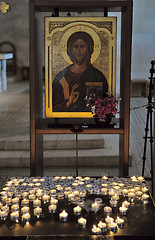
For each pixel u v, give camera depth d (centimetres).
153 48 892
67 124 313
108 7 287
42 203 224
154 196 314
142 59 888
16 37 1083
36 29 294
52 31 306
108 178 264
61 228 192
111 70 312
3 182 362
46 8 295
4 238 194
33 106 291
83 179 260
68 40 307
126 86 289
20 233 187
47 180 261
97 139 437
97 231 185
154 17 886
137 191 236
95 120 307
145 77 877
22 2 1074
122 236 191
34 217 205
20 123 535
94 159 409
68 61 311
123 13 295
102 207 217
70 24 305
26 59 1084
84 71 312
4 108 643
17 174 387
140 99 780
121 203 223
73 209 213
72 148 437
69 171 393
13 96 768
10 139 440
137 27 889
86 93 315
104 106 297
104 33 307
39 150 320
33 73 288
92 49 309
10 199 224
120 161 320
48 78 313
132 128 541
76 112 317
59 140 435
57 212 211
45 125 309
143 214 208
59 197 229
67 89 314
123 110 298
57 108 317
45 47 308
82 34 307
